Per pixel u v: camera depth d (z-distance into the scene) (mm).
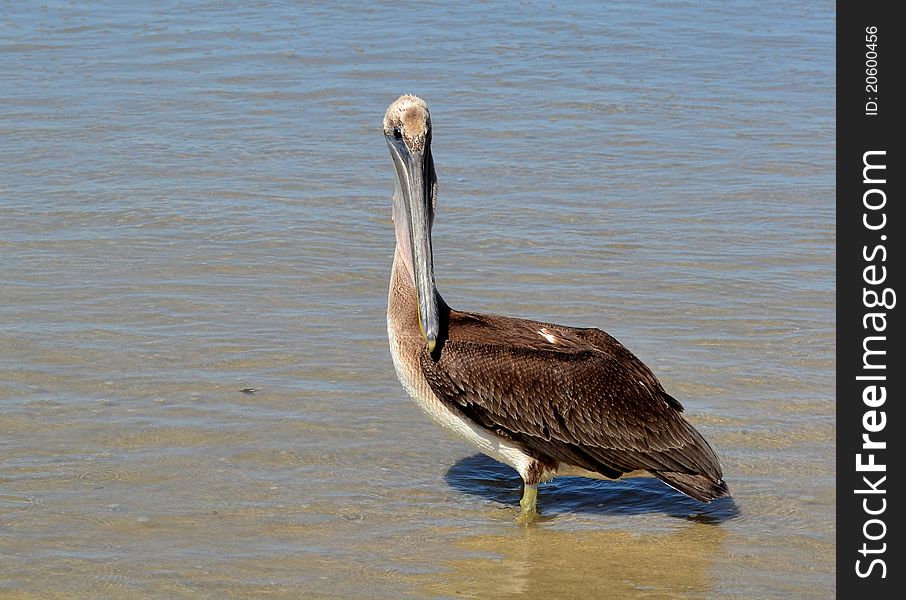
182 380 12047
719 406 11789
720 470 10164
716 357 12805
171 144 19500
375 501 10289
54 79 22641
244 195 17406
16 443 10797
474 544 9711
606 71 24094
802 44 26078
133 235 15828
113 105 21312
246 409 11562
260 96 22156
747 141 20234
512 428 10070
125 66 23594
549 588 9070
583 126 20938
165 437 11008
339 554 9445
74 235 15781
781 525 10000
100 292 14039
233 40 25547
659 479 10938
